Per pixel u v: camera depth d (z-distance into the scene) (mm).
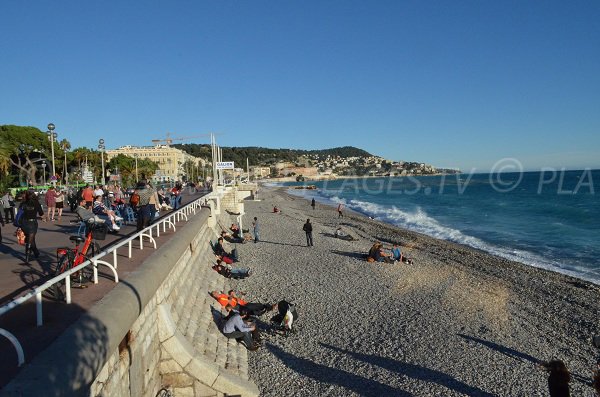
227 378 8625
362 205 72688
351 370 10391
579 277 21281
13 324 5254
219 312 12758
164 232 13148
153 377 7805
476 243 32688
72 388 4059
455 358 11133
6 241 13484
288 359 10922
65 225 17703
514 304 16047
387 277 19625
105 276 7484
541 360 11164
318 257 24094
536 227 41562
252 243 28703
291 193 120875
